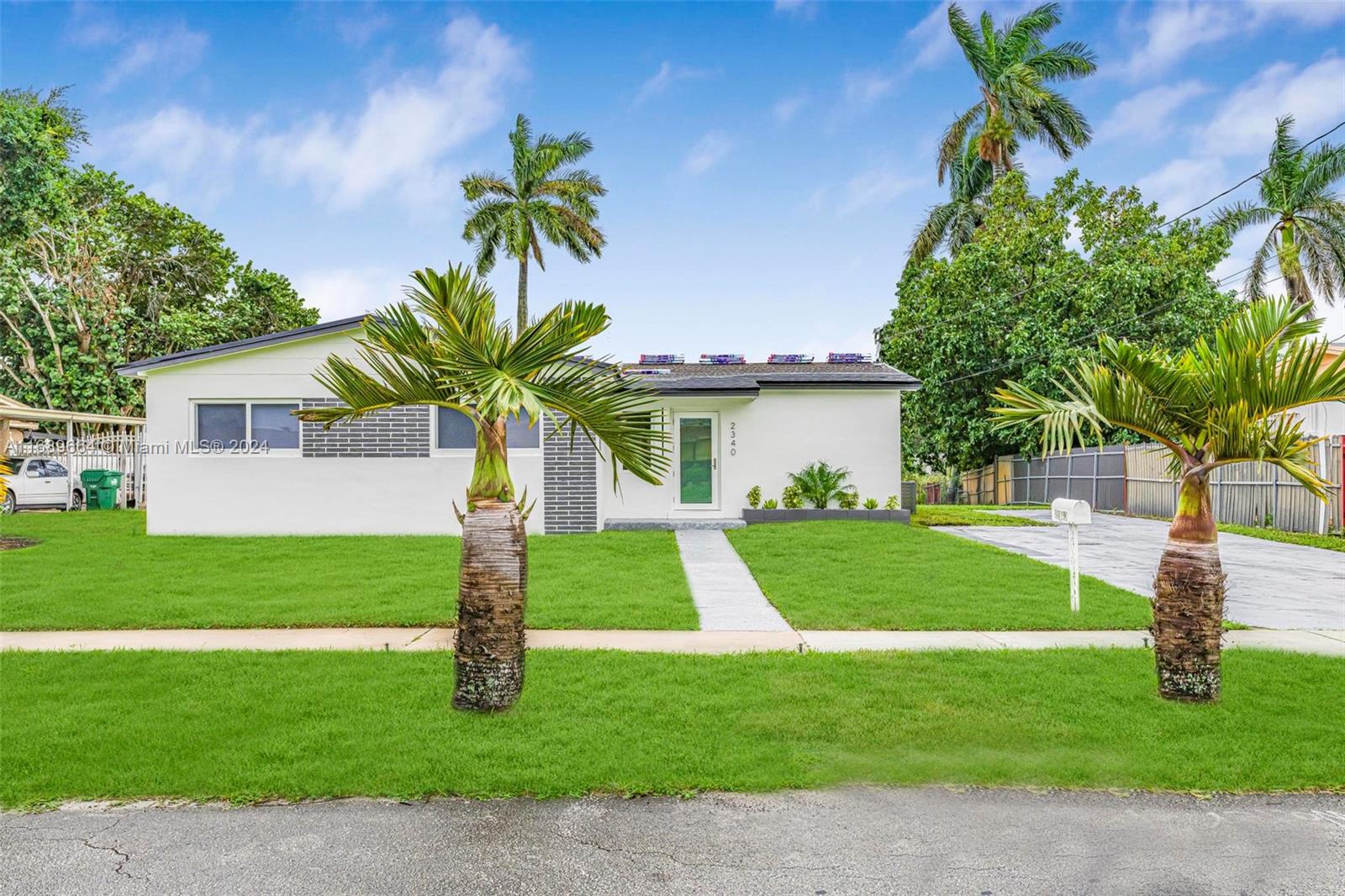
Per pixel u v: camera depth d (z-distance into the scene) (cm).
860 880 339
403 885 334
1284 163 2861
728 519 1602
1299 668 649
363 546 1288
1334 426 1753
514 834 380
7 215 2217
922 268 3025
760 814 402
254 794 416
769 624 820
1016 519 1850
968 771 451
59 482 2064
